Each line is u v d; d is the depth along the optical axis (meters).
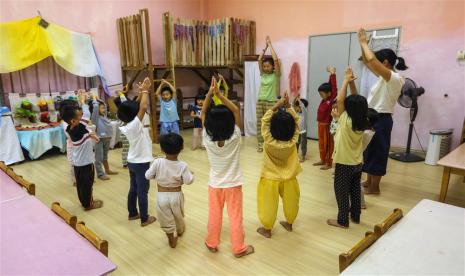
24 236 1.35
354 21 4.85
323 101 3.91
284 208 2.40
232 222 2.11
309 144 5.33
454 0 3.95
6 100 4.68
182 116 6.66
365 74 4.82
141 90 2.49
